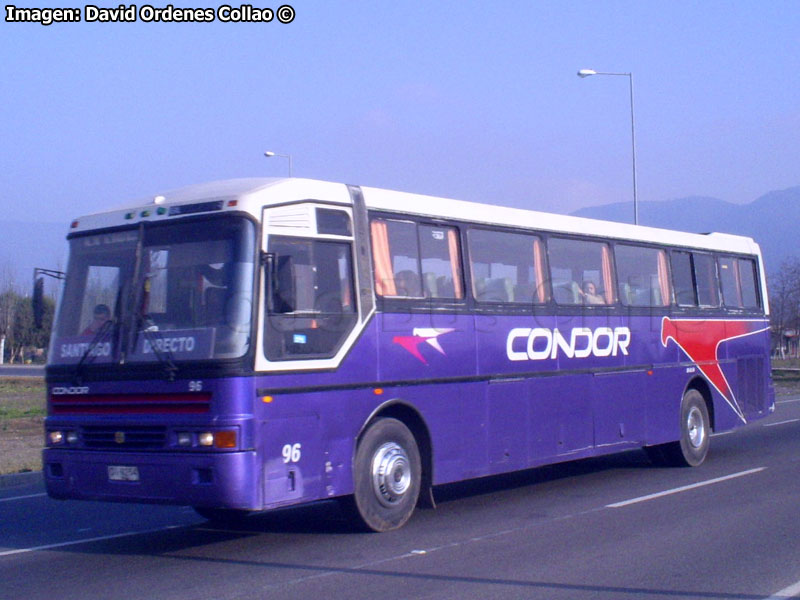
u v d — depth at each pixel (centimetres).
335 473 919
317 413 901
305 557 884
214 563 870
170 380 850
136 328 883
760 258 1777
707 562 841
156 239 900
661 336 1449
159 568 856
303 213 913
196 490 828
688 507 1127
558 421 1229
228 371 827
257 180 925
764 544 916
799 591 741
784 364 6650
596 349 1307
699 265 1577
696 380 1541
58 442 920
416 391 1021
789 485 1288
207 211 879
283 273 857
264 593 752
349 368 940
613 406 1334
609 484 1337
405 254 1029
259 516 1136
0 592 777
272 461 848
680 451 1486
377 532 988
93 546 975
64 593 770
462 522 1053
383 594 741
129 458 862
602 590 748
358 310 959
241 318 841
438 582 779
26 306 6019
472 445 1092
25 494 1401
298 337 888
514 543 932
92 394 898
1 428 2355
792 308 6109
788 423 2330
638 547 906
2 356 6575
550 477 1430
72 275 948
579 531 990
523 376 1175
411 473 1016
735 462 1562
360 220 977
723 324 1620
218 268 859
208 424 825
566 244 1277
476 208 1135
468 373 1093
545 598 725
